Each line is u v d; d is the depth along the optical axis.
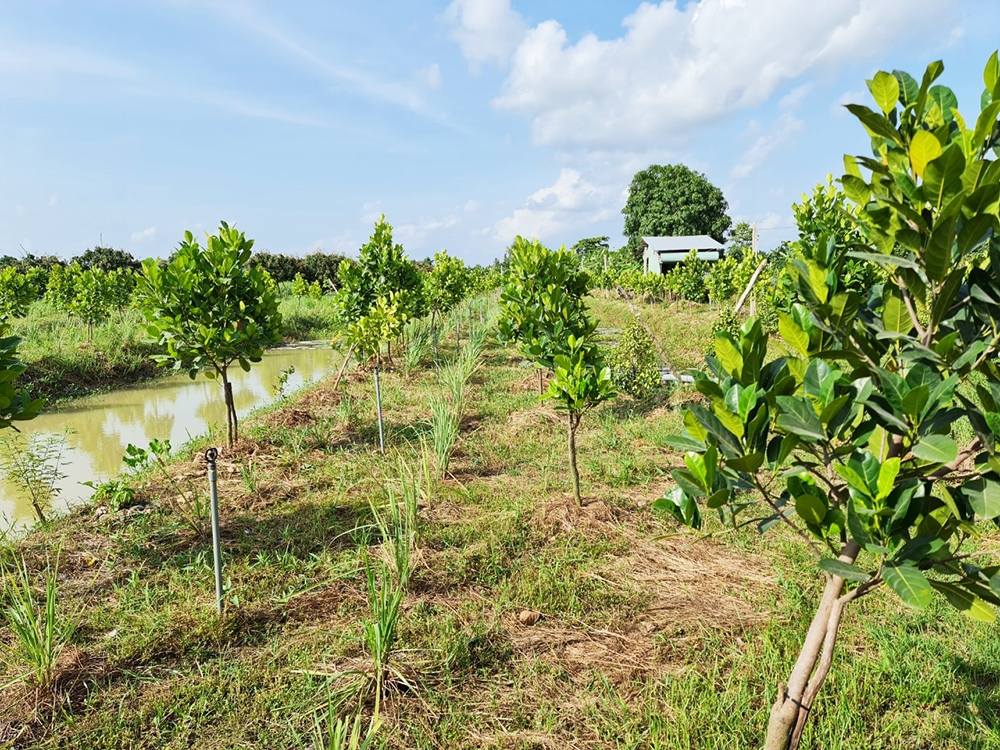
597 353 7.31
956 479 1.97
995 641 3.71
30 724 3.26
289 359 20.59
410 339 16.02
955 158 1.62
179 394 14.77
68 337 18.34
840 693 3.28
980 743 2.98
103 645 3.90
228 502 6.17
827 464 2.01
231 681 3.59
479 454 7.70
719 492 1.95
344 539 5.38
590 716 3.28
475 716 3.29
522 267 9.88
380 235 14.68
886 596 4.26
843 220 11.26
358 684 3.43
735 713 3.14
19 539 5.54
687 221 54.81
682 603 4.32
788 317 2.03
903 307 2.01
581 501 5.93
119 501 6.01
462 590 4.52
